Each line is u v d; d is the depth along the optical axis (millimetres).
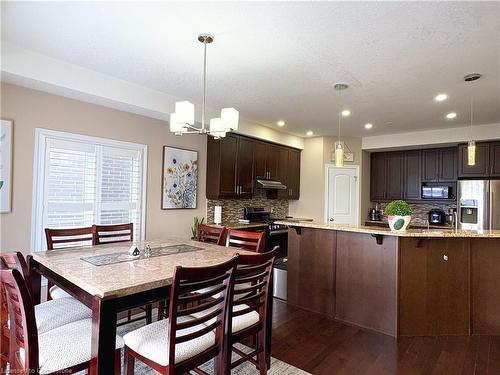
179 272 1405
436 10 1906
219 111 4309
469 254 3043
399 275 2916
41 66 2725
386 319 2957
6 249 2887
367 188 6305
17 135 2918
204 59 2525
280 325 3080
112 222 3656
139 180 3912
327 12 1963
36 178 3049
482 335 2986
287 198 5922
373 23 2072
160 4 1932
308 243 3551
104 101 3320
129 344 1619
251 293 2010
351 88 3318
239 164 4926
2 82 2801
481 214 4562
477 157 4824
